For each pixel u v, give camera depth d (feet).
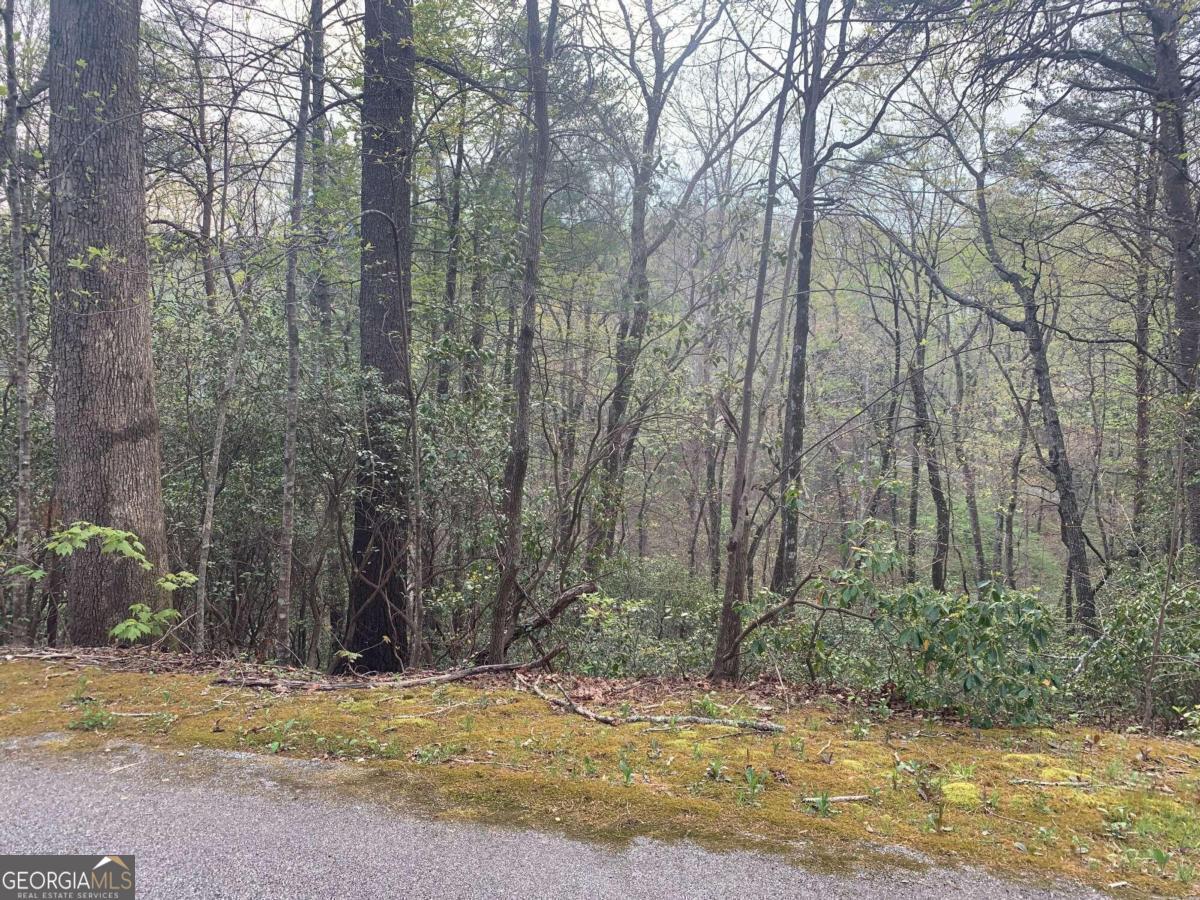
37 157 24.49
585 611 28.17
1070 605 43.21
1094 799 10.89
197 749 12.19
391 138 30.58
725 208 41.78
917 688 16.52
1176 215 35.88
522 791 10.70
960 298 40.32
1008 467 59.26
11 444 29.04
